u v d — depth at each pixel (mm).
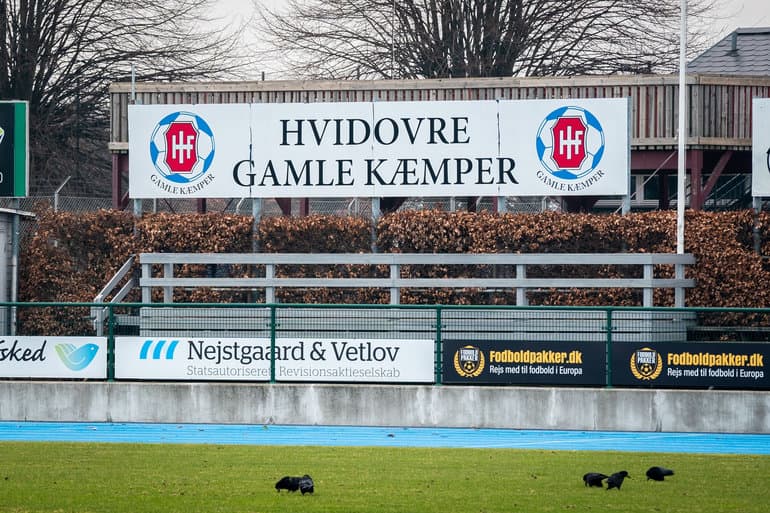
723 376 41531
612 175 54531
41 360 44469
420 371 42781
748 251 53156
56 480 30312
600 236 53656
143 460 33781
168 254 54219
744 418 40781
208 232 56031
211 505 27000
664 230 53219
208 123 56500
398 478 30797
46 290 56375
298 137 56094
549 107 54812
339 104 55875
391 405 42125
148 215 56594
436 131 55438
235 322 44469
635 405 41250
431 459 34219
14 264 55312
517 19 86062
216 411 42719
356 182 55812
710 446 38125
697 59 82812
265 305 43531
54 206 61062
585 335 42562
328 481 30281
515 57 87250
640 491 28938
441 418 41969
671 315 43125
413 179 55562
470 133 55250
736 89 57188
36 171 83875
